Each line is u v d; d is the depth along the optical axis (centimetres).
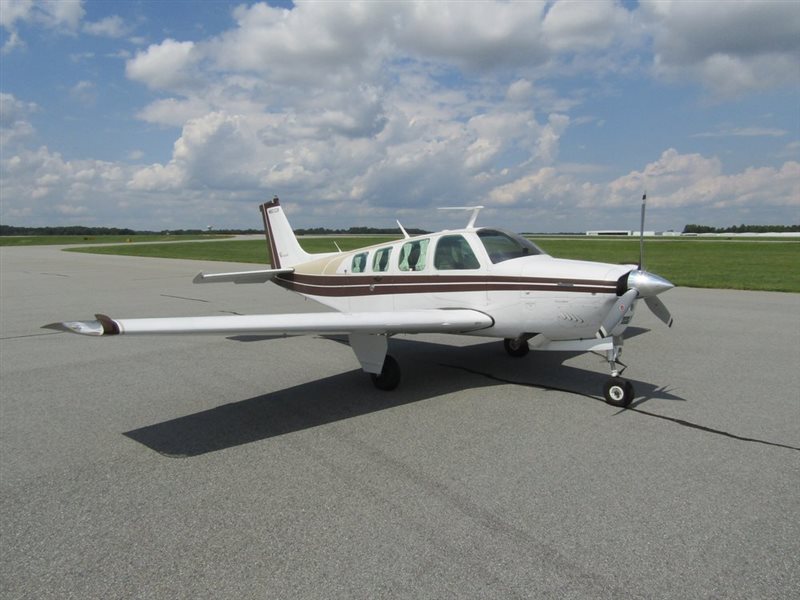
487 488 315
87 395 522
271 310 1048
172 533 275
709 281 1442
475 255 550
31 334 856
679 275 1619
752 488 310
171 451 382
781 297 1144
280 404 488
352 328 461
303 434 411
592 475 330
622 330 480
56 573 243
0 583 236
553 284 495
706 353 653
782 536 261
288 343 775
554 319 501
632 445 377
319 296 760
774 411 443
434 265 584
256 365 641
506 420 433
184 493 318
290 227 845
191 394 523
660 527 270
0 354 712
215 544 264
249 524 282
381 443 390
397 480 329
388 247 645
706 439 386
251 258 2755
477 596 220
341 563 245
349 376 586
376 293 656
